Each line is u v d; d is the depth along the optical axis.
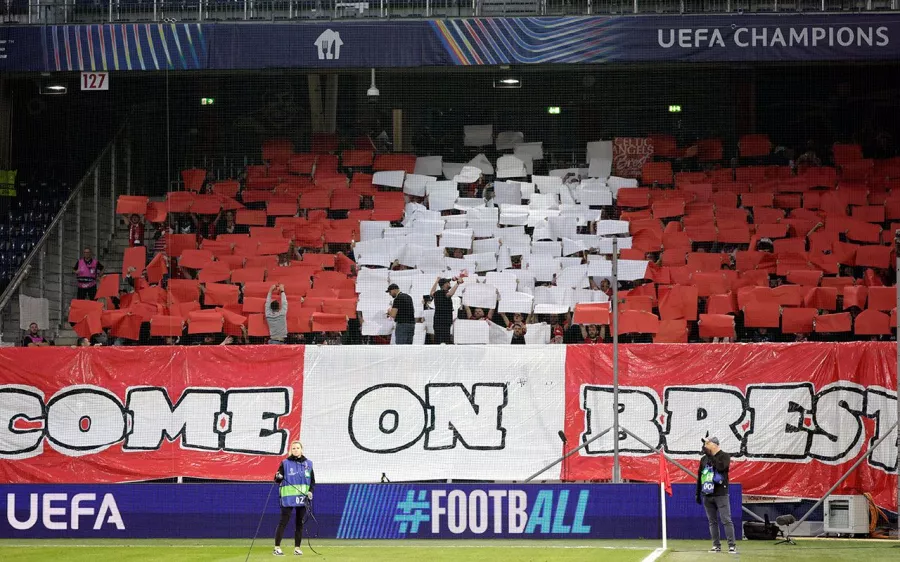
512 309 42.38
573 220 46.97
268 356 37.56
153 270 45.03
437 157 51.81
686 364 36.72
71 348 37.88
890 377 35.84
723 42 43.97
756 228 46.38
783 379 36.34
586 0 45.72
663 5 44.84
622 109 51.41
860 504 34.50
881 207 47.41
